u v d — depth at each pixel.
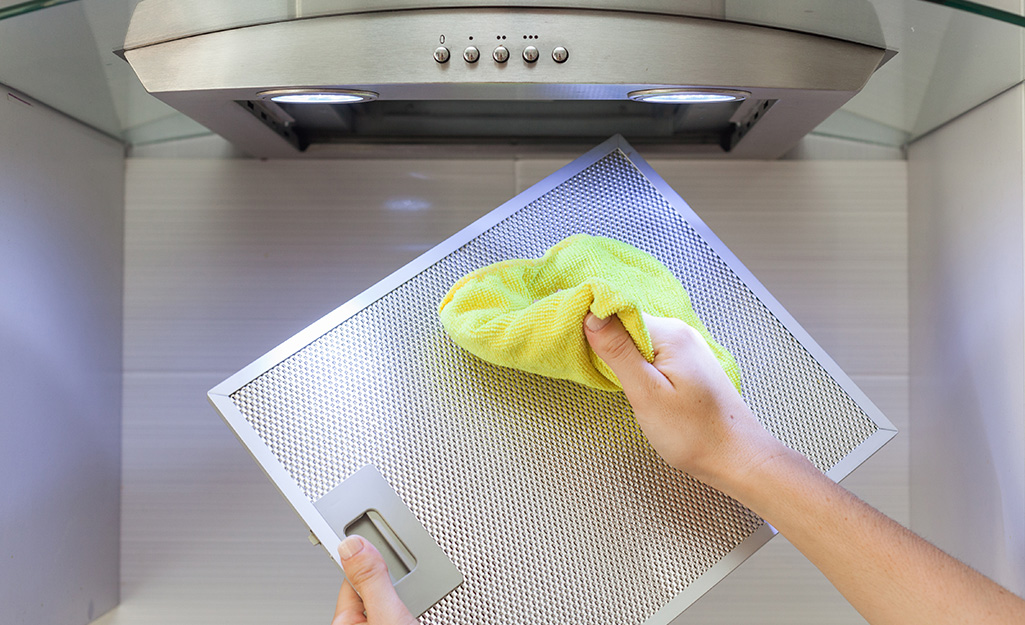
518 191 0.85
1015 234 0.63
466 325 0.51
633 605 0.51
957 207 0.74
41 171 0.69
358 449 0.53
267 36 0.50
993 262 0.67
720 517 0.53
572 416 0.55
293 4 0.48
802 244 0.86
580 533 0.52
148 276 0.85
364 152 0.83
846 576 0.46
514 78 0.50
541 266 0.56
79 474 0.77
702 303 0.60
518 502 0.53
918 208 0.83
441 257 0.60
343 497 0.52
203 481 0.85
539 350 0.49
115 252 0.84
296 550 0.85
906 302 0.86
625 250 0.57
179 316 0.85
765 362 0.58
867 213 0.86
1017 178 0.62
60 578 0.73
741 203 0.86
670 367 0.49
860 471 0.87
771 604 0.85
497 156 0.85
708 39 0.50
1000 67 0.57
